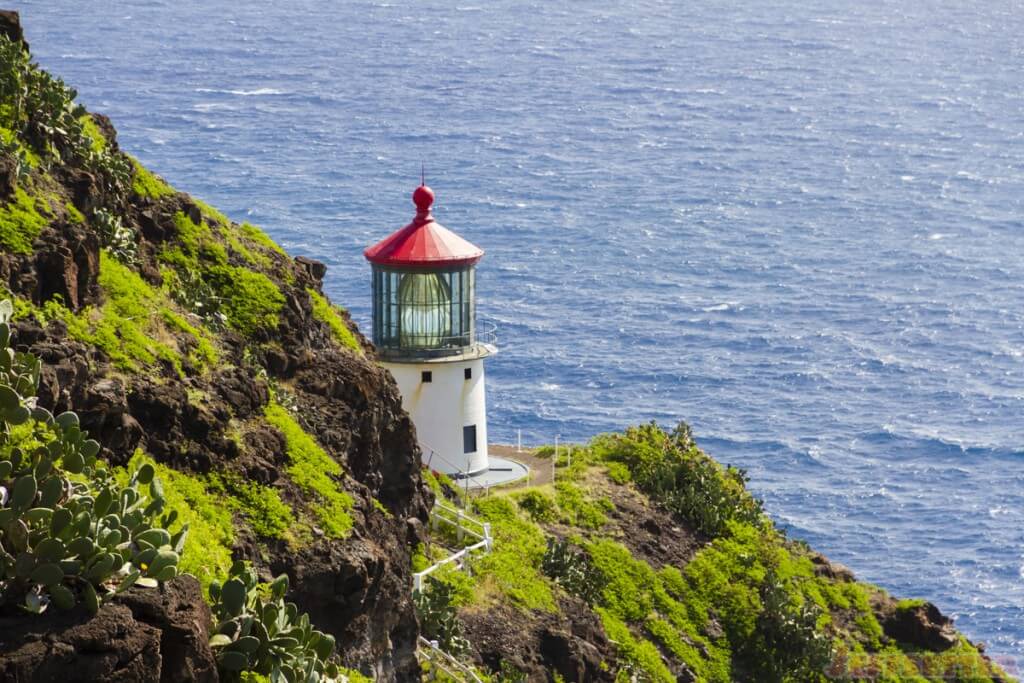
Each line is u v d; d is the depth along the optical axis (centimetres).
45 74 3762
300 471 3544
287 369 4144
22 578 2144
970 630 10156
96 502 2278
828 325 18888
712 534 6188
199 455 3325
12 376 2459
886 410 15300
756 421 14825
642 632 5472
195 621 2266
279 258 4547
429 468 5866
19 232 3158
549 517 5850
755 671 5631
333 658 3316
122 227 3834
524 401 15162
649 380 16062
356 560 3397
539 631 4928
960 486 12962
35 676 2061
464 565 5012
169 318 3616
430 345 6306
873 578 10988
